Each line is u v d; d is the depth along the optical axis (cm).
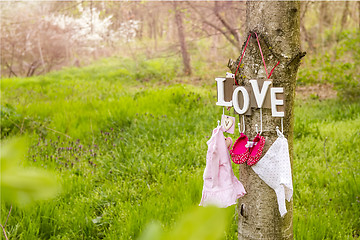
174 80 1570
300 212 384
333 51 1340
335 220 362
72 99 990
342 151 571
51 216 375
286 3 229
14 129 673
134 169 508
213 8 1091
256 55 237
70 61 2595
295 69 240
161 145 617
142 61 1916
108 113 795
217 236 17
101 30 1616
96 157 570
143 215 361
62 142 645
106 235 351
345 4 1480
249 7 240
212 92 1097
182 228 17
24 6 1691
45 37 2209
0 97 1057
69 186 444
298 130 667
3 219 356
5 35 2009
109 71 1956
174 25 2177
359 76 899
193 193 421
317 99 1012
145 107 870
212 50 1852
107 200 428
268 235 250
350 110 811
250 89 236
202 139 611
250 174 249
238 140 249
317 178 469
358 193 415
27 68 2553
